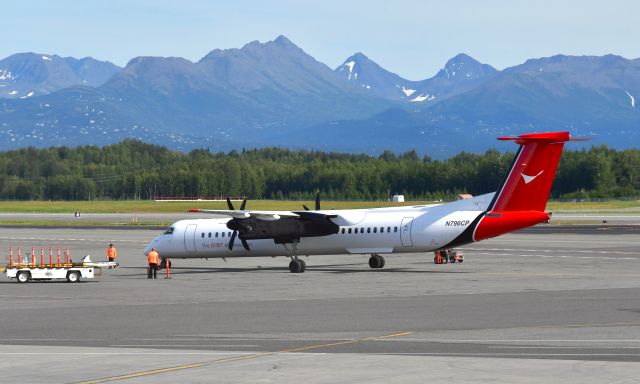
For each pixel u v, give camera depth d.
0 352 43.06
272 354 41.41
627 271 86.50
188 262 116.19
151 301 67.31
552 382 34.00
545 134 85.69
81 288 80.12
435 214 90.25
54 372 37.44
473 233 88.12
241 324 52.56
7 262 119.62
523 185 87.06
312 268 100.69
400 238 91.19
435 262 102.50
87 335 48.94
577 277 80.56
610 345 42.66
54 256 126.81
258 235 95.81
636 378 34.47
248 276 91.06
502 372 36.09
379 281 80.56
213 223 102.00
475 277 82.62
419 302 62.44
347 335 47.47
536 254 114.12
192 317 56.41
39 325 53.53
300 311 58.59
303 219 94.25
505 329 48.50
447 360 39.09
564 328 48.47
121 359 40.47
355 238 93.19
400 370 36.91
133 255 127.62
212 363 39.06
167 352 42.38
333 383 34.47
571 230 166.50
